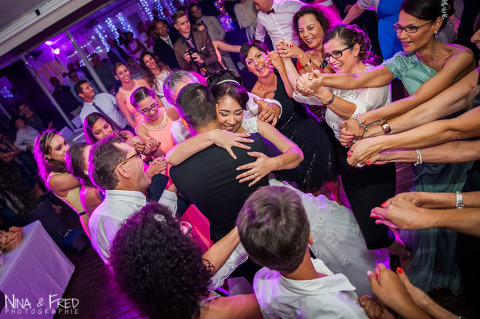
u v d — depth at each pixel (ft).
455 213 4.05
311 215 6.68
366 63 7.25
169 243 3.92
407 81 6.71
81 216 9.70
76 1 12.88
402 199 4.21
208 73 17.88
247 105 7.89
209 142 5.19
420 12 5.76
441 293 6.97
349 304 3.66
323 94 6.06
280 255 3.46
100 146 6.30
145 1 22.43
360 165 5.75
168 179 7.04
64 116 20.77
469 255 5.19
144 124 11.10
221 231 5.92
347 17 12.86
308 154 8.39
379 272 3.95
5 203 13.79
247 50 8.17
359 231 6.86
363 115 6.17
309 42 9.57
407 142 5.25
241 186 5.35
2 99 21.34
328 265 6.88
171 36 17.87
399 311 3.76
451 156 5.48
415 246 7.21
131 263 3.84
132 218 4.25
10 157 18.24
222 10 18.19
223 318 4.25
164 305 3.82
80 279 12.37
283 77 8.12
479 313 5.27
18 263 10.29
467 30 6.77
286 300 3.95
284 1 13.43
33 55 20.42
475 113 4.97
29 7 12.37
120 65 15.43
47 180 9.46
